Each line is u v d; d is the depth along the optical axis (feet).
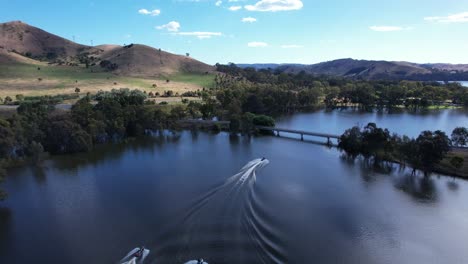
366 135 502.79
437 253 250.57
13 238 276.21
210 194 345.31
